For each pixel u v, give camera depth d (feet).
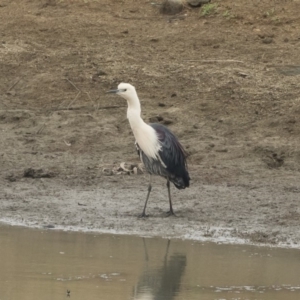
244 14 67.67
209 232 41.68
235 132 55.21
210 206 45.44
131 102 43.65
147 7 70.59
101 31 67.15
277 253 38.70
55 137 56.03
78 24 68.13
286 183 48.96
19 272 35.58
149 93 59.52
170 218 43.78
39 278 34.86
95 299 32.30
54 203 46.03
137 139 43.78
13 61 64.03
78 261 37.17
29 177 50.19
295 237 41.09
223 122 56.24
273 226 42.57
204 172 50.44
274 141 53.98
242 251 38.86
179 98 58.85
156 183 49.29
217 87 59.57
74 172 50.98
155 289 33.55
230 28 66.54
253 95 58.49
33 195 47.21
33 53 64.80
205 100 58.49
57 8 70.64
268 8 68.13
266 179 49.55
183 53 63.87
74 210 45.06
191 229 42.22
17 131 56.90
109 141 55.31
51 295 32.65
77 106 59.16
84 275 35.29
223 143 54.03
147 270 35.96
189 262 37.14
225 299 32.42
